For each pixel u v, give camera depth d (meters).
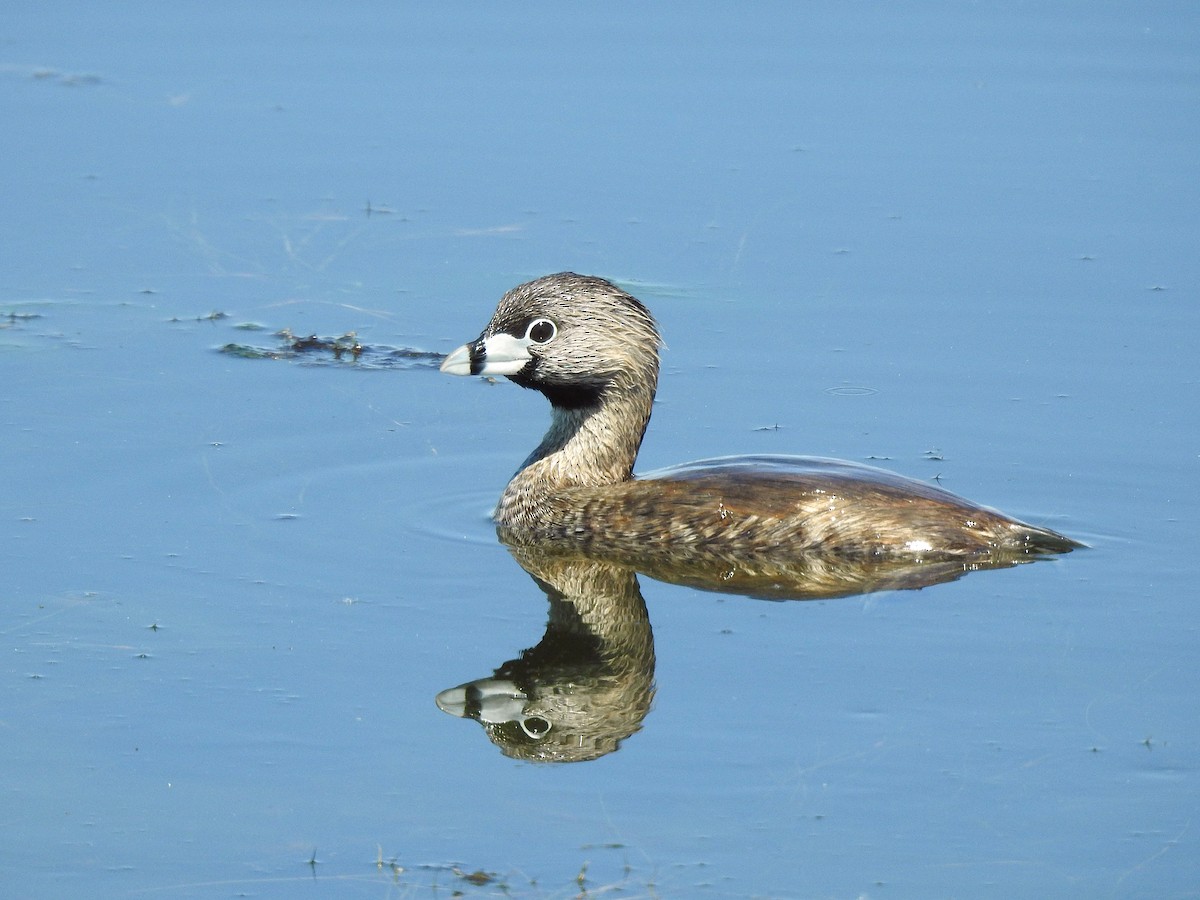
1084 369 18.61
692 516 14.91
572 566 14.91
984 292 20.56
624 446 15.92
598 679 12.73
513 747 11.66
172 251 21.77
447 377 18.89
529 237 22.16
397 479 16.48
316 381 18.59
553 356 15.68
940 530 14.38
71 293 20.61
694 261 21.56
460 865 10.28
